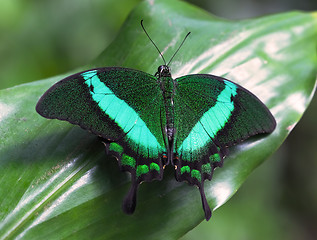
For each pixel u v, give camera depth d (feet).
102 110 1.29
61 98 1.27
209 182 1.33
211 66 1.41
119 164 1.29
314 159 2.17
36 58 1.69
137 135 1.31
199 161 1.32
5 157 1.32
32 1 1.70
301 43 1.44
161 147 1.32
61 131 1.34
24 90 1.36
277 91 1.40
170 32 1.43
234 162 1.34
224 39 1.43
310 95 1.39
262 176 2.09
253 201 1.94
